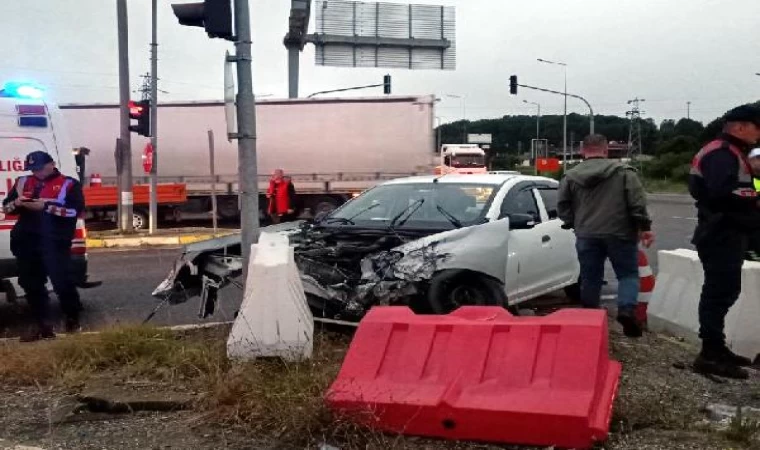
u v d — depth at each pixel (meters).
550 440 4.07
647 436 4.32
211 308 7.00
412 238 6.96
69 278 7.71
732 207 5.46
